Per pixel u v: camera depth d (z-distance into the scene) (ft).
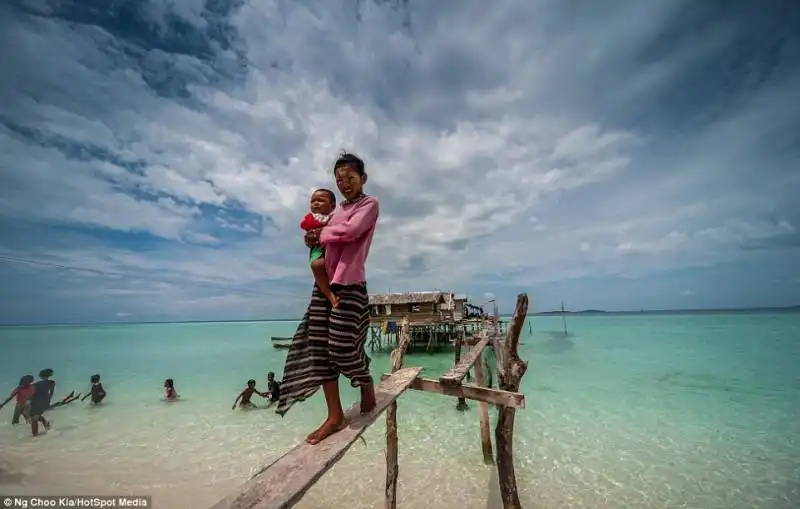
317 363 8.86
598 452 30.89
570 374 66.69
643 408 43.78
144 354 122.52
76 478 27.53
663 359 84.17
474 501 23.48
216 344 166.50
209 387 61.62
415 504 23.21
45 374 38.86
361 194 9.72
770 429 36.14
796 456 29.73
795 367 70.18
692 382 58.44
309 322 9.21
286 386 8.98
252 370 81.46
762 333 153.99
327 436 8.55
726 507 22.76
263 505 5.80
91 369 86.07
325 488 25.07
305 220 9.67
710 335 150.41
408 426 37.17
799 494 24.02
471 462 28.89
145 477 27.61
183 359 105.40
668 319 340.39
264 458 30.86
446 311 93.50
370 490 24.80
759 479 26.05
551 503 23.36
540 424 38.14
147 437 36.01
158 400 51.42
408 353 99.35
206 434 36.65
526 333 181.27
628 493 24.41
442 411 42.09
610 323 284.41
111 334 277.85
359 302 8.96
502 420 17.72
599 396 49.83
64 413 45.09
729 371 67.56
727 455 30.14
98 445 34.09
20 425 40.29
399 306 95.55
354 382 9.29
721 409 43.14
